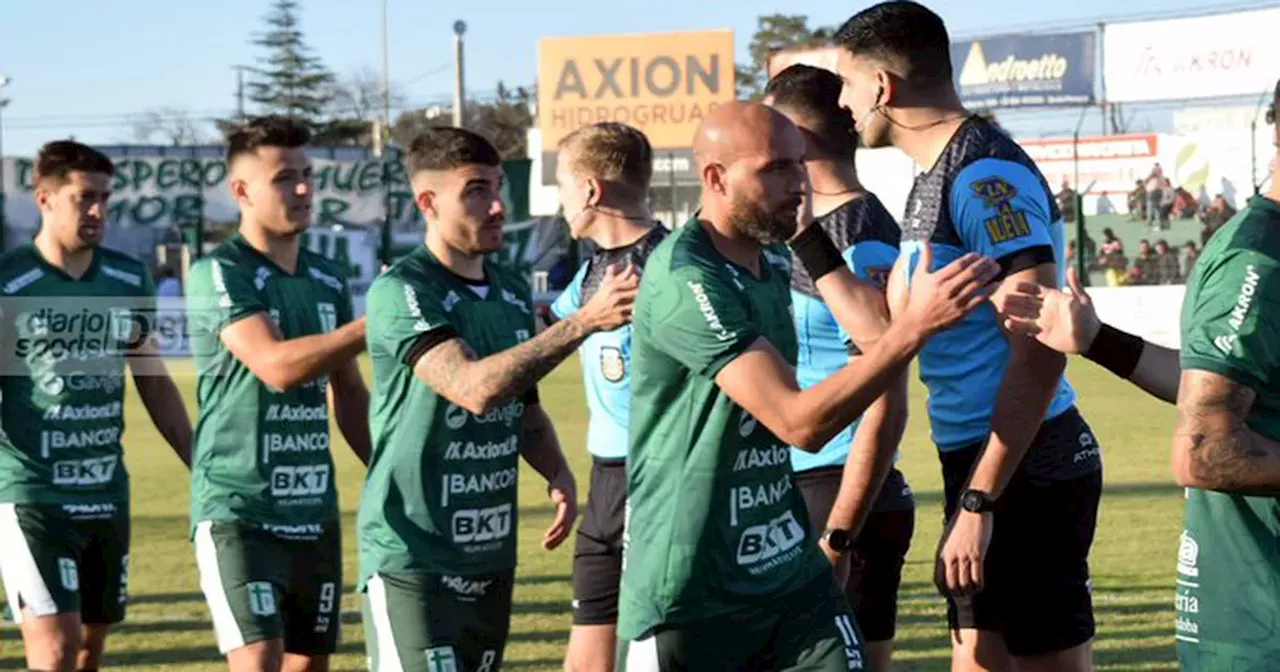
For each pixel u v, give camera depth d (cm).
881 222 567
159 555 1173
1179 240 3488
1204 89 3712
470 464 548
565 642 862
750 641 461
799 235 498
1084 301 420
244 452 625
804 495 591
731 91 4412
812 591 469
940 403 528
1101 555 1098
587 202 644
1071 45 3856
